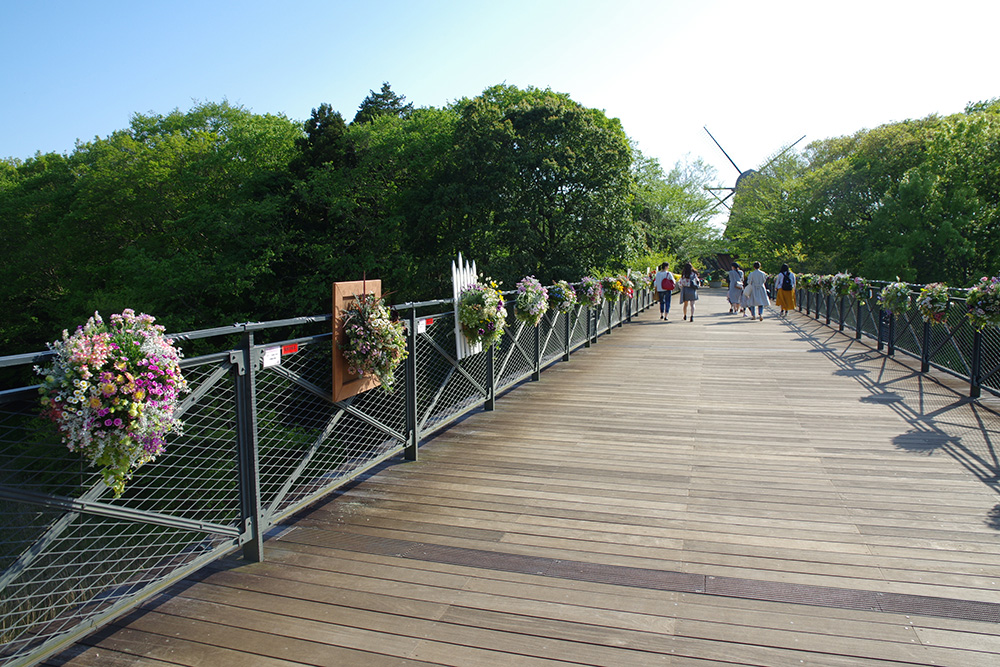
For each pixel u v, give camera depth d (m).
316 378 3.61
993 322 5.77
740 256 48.59
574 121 23.92
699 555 2.96
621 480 4.04
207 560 2.66
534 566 2.87
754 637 2.28
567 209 24.67
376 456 4.10
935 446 4.68
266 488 3.54
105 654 2.23
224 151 24.83
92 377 1.98
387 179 25.45
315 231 23.50
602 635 2.31
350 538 3.20
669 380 7.62
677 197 38.81
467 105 24.39
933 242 30.09
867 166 34.16
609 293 12.28
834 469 4.18
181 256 21.30
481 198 22.62
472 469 4.31
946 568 2.79
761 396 6.60
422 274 22.89
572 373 8.26
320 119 25.98
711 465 4.32
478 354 5.94
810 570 2.79
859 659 2.14
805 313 18.41
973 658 2.14
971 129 30.48
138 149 25.09
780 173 46.72
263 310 23.48
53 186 27.36
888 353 9.49
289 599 2.60
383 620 2.43
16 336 24.92
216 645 2.28
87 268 24.25
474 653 2.21
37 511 2.09
